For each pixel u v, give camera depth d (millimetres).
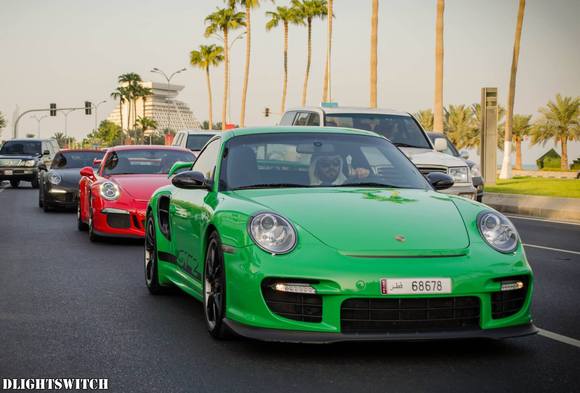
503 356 5008
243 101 63219
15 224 15094
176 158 12922
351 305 4754
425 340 5234
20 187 32906
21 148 33156
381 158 6426
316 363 4848
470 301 4836
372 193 5703
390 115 14094
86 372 4723
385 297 4676
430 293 4691
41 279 8406
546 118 59938
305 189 5824
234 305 5078
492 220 5180
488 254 4930
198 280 6055
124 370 4754
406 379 4496
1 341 5535
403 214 5238
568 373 4605
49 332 5824
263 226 4973
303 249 4848
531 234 13406
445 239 4969
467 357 4980
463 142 68938
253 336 4832
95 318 6344
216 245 5469
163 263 7195
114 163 12703
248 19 63031
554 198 20484
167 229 7137
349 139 6578
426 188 6156
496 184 28906
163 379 4551
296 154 6277
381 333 4742
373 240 4895
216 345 5359
